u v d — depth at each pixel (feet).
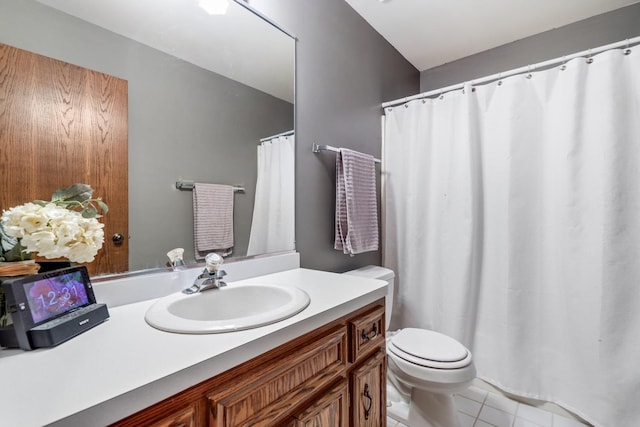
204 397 1.84
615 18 6.18
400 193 6.91
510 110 5.64
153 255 3.22
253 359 2.12
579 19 6.50
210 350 1.93
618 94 4.67
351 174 5.45
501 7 6.13
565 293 5.12
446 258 6.26
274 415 2.18
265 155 4.40
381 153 7.09
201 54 3.68
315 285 3.61
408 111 6.82
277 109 4.56
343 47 5.86
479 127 6.05
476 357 6.01
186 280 3.39
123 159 3.01
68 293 2.33
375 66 6.84
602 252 4.71
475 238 5.96
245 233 4.15
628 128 4.64
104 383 1.56
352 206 5.43
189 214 3.55
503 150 5.71
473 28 6.82
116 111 2.97
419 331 5.22
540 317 5.42
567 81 5.13
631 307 4.57
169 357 1.84
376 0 5.91
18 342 1.93
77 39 2.73
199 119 3.65
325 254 5.42
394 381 5.70
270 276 4.12
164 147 3.33
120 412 1.48
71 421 1.33
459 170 6.18
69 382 1.57
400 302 6.88
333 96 5.59
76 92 2.71
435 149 6.52
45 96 2.54
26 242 2.09
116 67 2.98
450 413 4.58
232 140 4.00
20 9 2.43
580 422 4.96
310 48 5.10
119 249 2.97
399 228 6.93
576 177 5.01
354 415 3.05
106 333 2.20
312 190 5.14
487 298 5.89
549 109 5.38
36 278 2.11
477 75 7.85
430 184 6.59
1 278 2.01
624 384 4.53
